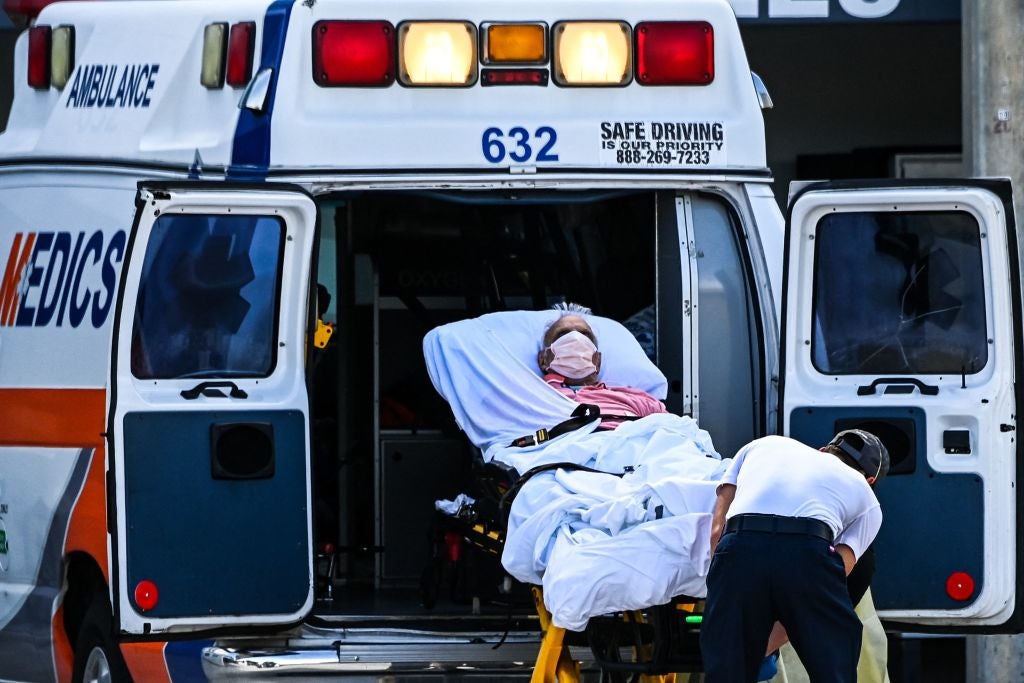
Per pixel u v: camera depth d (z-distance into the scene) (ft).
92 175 66.23
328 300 67.10
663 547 50.34
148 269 57.26
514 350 61.57
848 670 49.80
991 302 57.16
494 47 61.36
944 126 118.32
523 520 53.67
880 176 118.42
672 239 62.75
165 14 66.08
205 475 56.85
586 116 61.62
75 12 68.90
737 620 49.88
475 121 61.11
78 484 63.46
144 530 56.29
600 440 55.93
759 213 61.98
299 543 57.62
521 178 60.95
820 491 50.62
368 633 58.08
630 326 65.72
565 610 50.16
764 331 61.72
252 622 57.21
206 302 57.62
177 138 63.67
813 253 57.57
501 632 58.13
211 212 57.00
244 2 63.26
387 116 61.16
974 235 57.52
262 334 58.08
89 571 65.31
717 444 62.13
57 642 65.72
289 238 57.98
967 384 57.31
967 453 57.21
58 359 65.72
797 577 49.57
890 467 57.06
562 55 61.46
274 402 57.57
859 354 57.77
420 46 61.11
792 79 118.73
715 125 61.98
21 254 68.95
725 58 62.54
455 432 69.15
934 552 57.06
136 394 56.39
